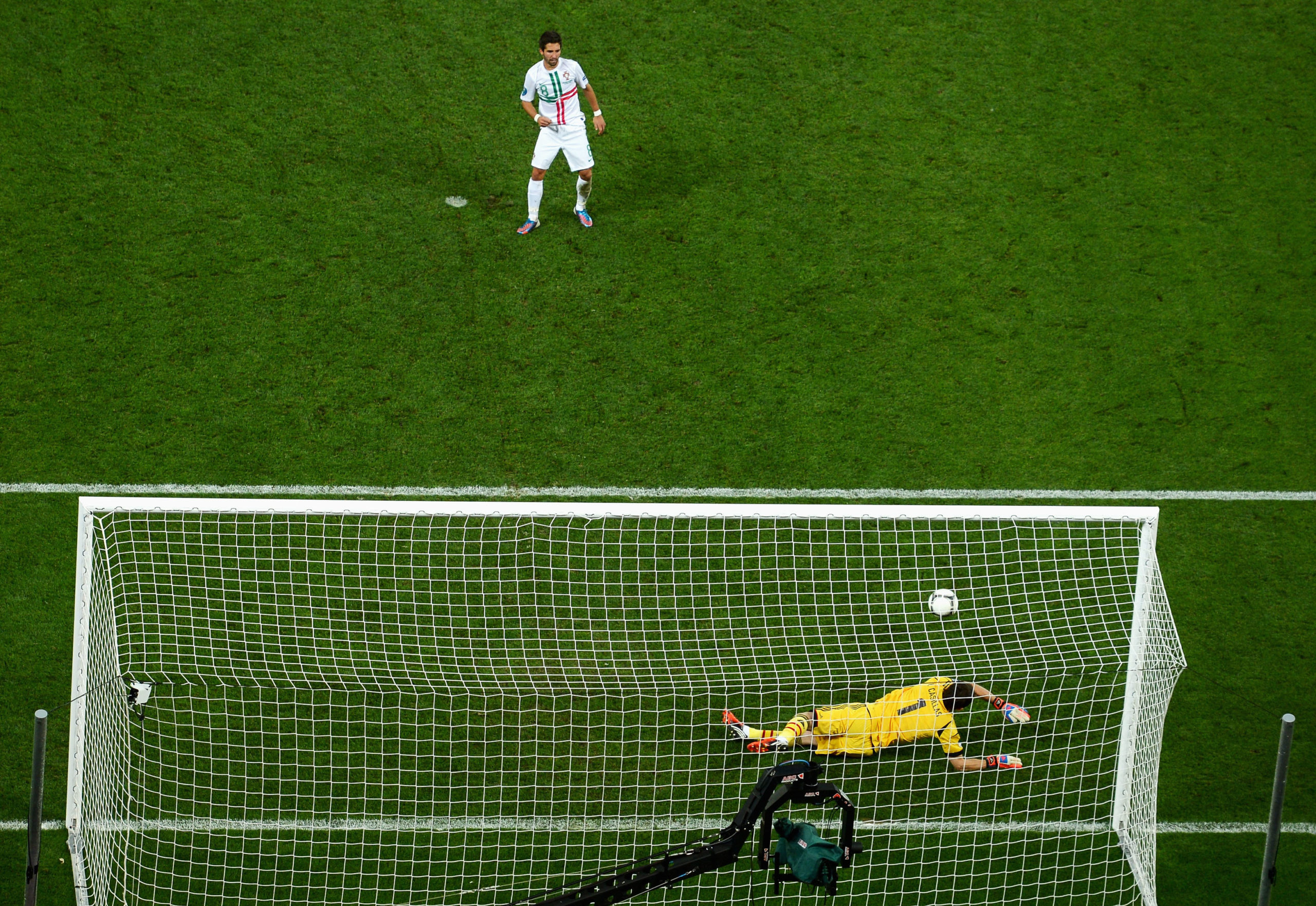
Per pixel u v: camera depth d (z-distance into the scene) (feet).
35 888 73.56
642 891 71.41
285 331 127.03
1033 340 129.39
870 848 94.58
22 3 152.15
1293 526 116.88
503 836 94.43
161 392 122.21
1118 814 95.86
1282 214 140.26
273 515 113.60
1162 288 133.69
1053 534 115.55
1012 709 99.14
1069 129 147.33
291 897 90.43
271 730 99.81
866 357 127.65
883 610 109.29
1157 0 159.63
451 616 107.34
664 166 142.51
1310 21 158.10
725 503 116.06
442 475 117.29
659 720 101.50
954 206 140.05
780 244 135.95
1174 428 123.34
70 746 89.25
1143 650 94.43
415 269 132.46
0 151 139.13
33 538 110.93
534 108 132.05
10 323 126.11
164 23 151.84
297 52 150.51
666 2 157.89
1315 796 98.89
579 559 111.86
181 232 133.90
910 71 152.15
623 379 125.18
